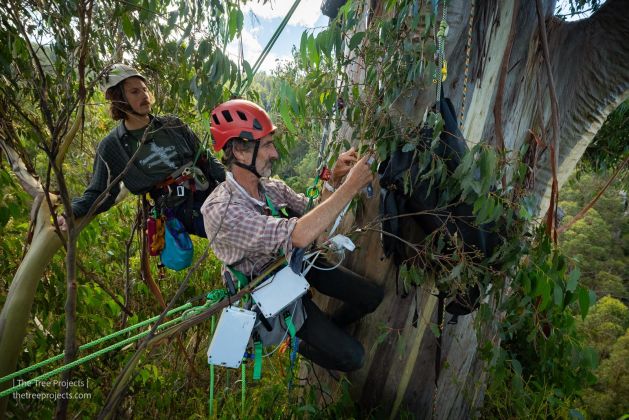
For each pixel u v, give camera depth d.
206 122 1.98
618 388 11.85
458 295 2.15
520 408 2.87
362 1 1.94
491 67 2.23
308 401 2.79
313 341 2.25
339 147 2.31
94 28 2.48
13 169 2.83
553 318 2.10
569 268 2.03
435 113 1.84
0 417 2.67
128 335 3.75
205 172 2.89
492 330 2.65
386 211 2.12
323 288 2.39
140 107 2.67
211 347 1.97
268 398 3.06
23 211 3.40
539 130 2.48
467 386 2.85
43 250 2.70
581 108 2.72
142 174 2.73
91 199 2.69
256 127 2.00
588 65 2.61
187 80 2.18
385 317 2.58
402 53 1.85
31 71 2.32
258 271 2.06
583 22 2.62
